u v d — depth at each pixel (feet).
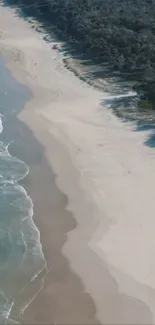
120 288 90.68
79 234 104.22
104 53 200.03
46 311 86.63
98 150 135.33
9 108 162.50
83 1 254.88
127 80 181.27
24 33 248.32
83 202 114.32
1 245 101.91
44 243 102.27
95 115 156.04
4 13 283.59
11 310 86.79
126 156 131.85
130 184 119.85
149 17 226.99
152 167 126.72
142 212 109.91
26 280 93.40
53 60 207.82
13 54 215.72
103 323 84.17
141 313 85.66
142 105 157.79
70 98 169.89
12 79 187.62
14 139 143.02
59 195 117.19
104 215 109.40
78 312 86.28
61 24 245.24
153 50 189.47
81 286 91.56
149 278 92.43
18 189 119.85
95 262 96.63
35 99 169.58
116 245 100.48
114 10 242.37
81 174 124.88
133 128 146.61
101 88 176.65
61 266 96.27
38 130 147.43
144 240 101.45
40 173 126.11
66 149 136.46
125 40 200.75
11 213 111.34
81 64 200.03
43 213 111.34
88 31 221.05
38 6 279.90
